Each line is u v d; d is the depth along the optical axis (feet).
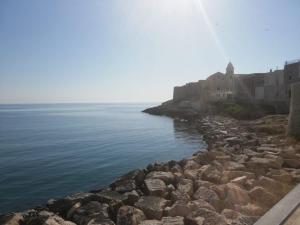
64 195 71.15
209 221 30.07
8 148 141.38
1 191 74.18
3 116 446.60
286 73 205.98
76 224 35.27
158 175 52.08
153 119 341.41
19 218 35.81
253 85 265.13
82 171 94.12
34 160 112.16
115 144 152.05
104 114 501.97
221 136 129.49
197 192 40.88
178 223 31.37
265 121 158.40
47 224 32.37
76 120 348.59
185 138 169.27
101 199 42.57
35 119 371.56
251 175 47.80
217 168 52.75
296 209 26.73
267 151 69.15
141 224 31.89
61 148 140.36
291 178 43.98
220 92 315.17
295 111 84.07
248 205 34.76
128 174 55.98
